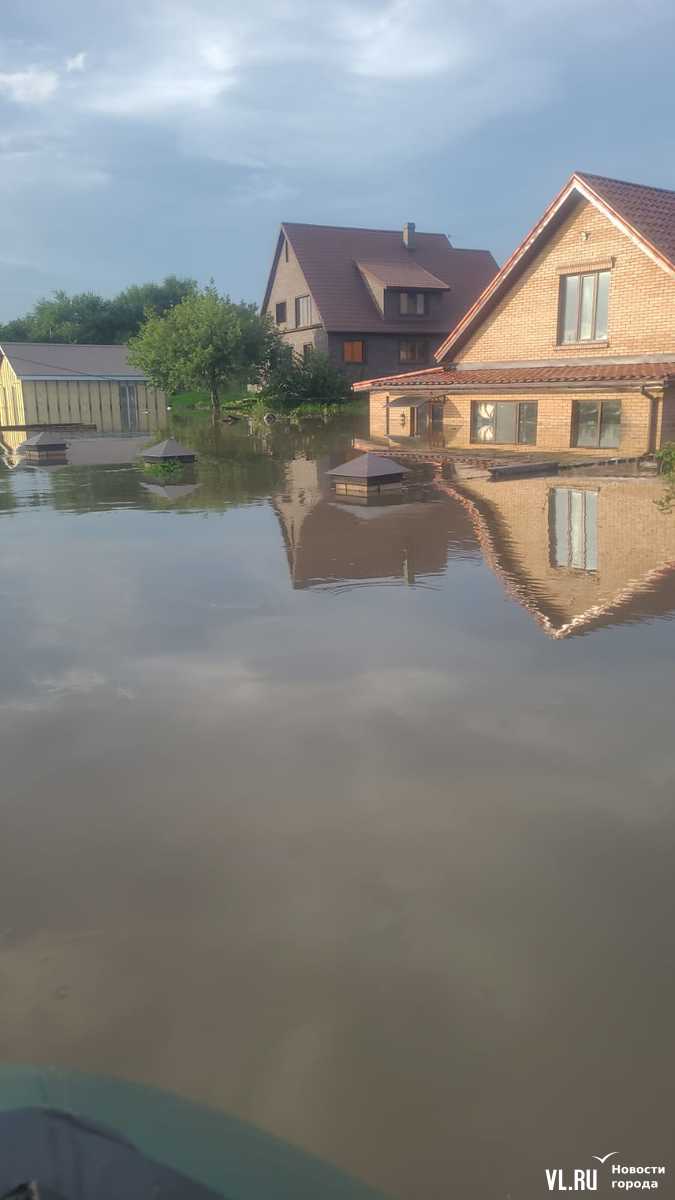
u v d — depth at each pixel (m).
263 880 3.59
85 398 38.34
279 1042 2.72
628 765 4.54
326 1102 2.49
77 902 3.46
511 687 5.68
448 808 4.14
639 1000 2.89
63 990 2.96
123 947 3.19
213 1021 2.81
